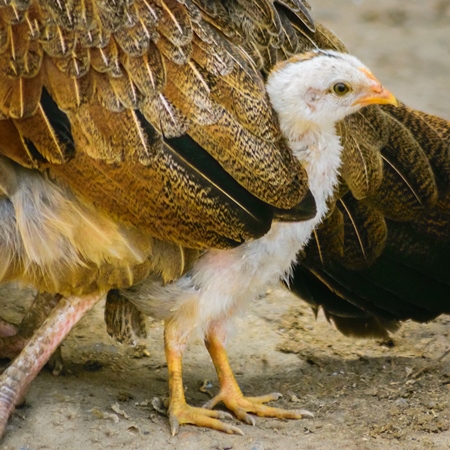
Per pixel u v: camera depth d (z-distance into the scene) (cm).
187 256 862
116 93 791
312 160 863
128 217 812
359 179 971
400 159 1009
